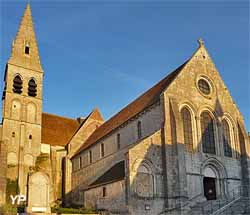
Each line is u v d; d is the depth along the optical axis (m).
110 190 41.81
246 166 46.03
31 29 70.44
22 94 64.38
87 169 59.94
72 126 76.44
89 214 38.75
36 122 64.31
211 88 48.34
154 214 38.22
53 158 67.12
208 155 44.12
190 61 47.75
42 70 68.25
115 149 51.94
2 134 60.12
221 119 47.47
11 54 65.88
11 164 58.69
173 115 42.00
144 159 39.69
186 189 39.22
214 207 37.31
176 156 40.25
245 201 37.91
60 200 63.28
